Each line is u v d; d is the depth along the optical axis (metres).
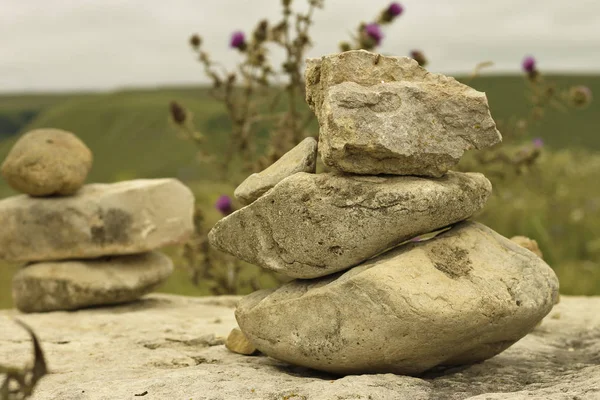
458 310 0.86
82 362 0.99
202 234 1.49
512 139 1.49
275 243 0.91
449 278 0.88
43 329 1.14
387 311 0.86
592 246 1.71
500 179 1.51
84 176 1.29
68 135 1.30
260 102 1.49
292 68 1.41
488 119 0.90
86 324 1.17
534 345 1.06
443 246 0.91
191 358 0.99
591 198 1.94
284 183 0.90
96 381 0.90
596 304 1.30
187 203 1.33
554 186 1.91
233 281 1.49
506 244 0.93
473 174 0.94
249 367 0.95
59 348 1.04
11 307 1.60
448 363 0.94
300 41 1.41
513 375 0.92
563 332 1.13
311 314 0.89
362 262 0.91
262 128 1.61
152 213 1.29
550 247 1.67
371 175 0.90
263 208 0.91
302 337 0.90
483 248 0.91
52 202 1.28
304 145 0.94
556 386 0.84
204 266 1.49
